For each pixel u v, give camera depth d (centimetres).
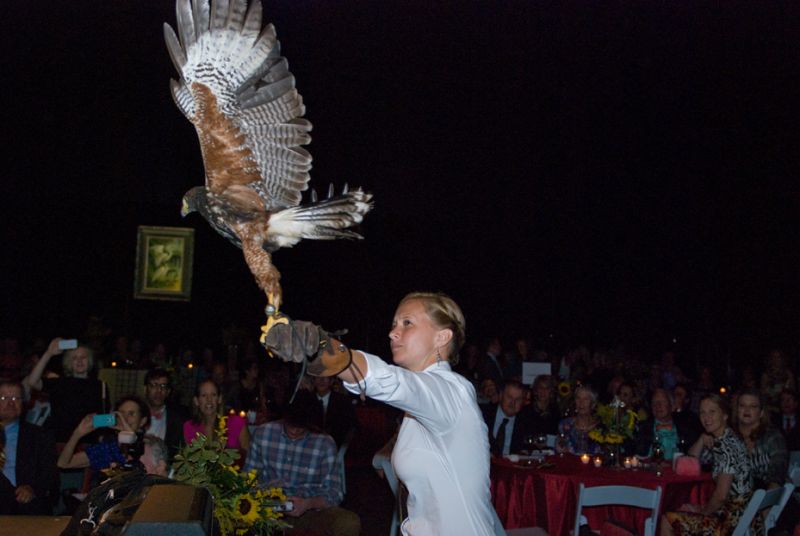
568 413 794
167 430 627
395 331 252
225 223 210
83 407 638
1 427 500
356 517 534
